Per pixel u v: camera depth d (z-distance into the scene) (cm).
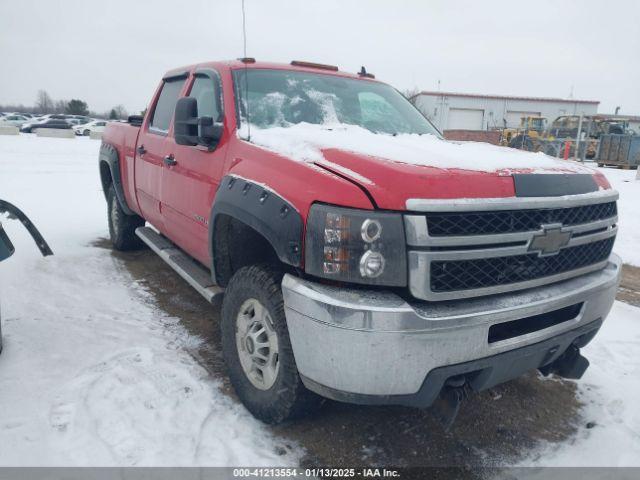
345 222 208
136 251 581
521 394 319
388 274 206
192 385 303
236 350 283
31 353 328
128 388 294
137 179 466
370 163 222
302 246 222
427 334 205
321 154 244
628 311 463
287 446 257
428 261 205
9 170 1288
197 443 252
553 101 3912
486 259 221
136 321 391
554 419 294
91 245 601
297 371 240
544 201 230
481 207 213
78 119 4484
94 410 272
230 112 319
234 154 293
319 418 281
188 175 344
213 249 301
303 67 392
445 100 3778
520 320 243
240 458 245
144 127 460
